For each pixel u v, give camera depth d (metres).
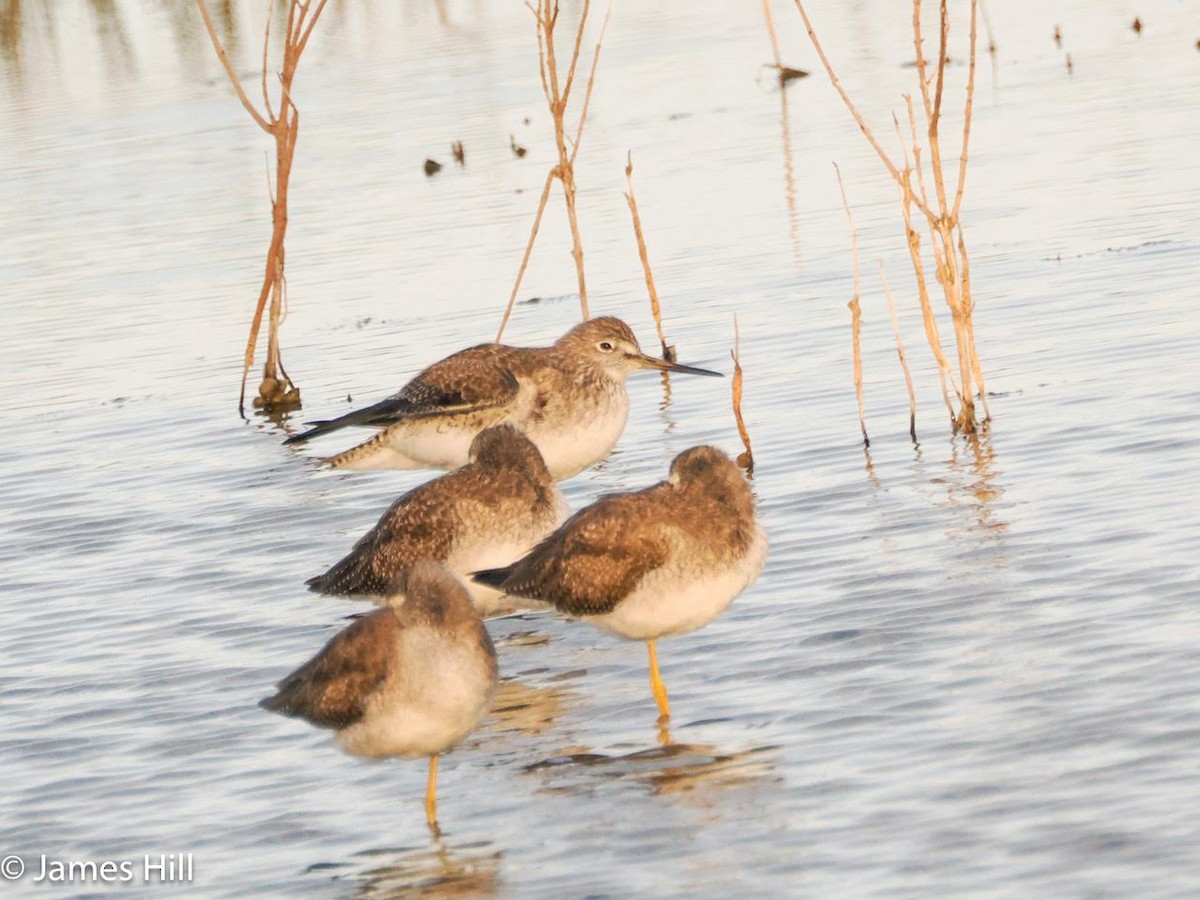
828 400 17.98
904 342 19.62
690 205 28.19
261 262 27.48
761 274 23.48
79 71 46.62
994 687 10.59
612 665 12.16
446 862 9.42
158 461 18.53
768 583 13.08
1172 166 26.28
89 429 20.00
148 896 9.34
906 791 9.43
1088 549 12.70
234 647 12.98
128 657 12.94
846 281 22.58
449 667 9.80
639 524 11.29
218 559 15.16
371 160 34.19
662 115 35.94
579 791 10.13
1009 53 38.34
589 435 16.44
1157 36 38.22
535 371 16.50
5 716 11.98
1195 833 8.48
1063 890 8.13
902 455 15.82
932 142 16.58
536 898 8.86
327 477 17.56
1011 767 9.51
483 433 13.33
